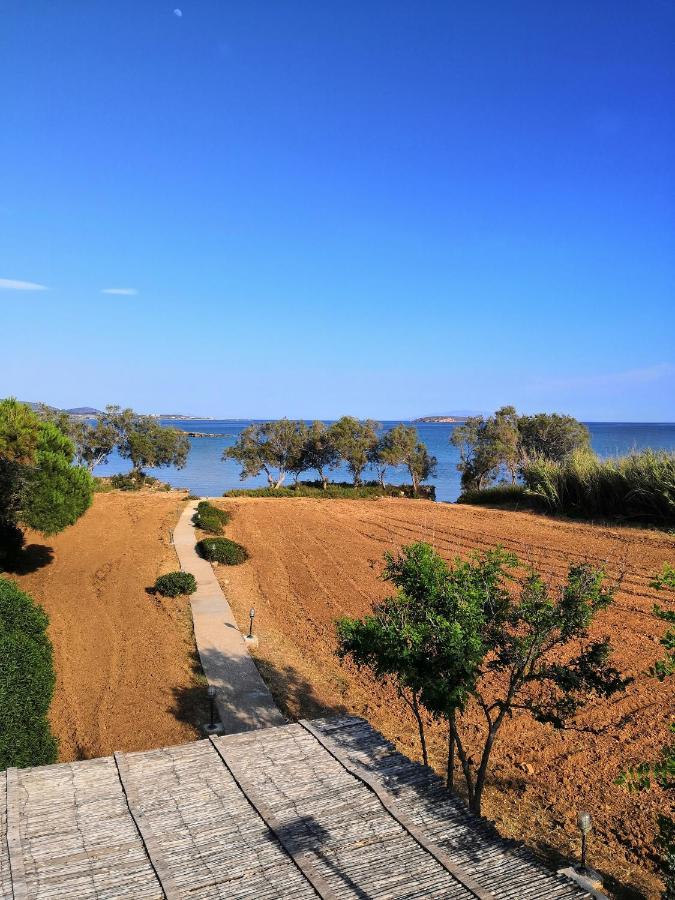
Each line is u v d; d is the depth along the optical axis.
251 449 54.06
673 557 22.81
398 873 5.57
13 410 19.25
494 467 49.75
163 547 27.08
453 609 7.53
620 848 8.39
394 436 55.16
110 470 102.81
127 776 6.97
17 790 6.66
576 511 32.53
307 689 13.80
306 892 5.31
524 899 5.30
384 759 7.50
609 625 16.31
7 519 20.78
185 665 15.00
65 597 20.08
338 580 22.33
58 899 5.14
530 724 11.78
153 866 5.58
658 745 10.81
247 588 21.30
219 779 7.05
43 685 10.74
